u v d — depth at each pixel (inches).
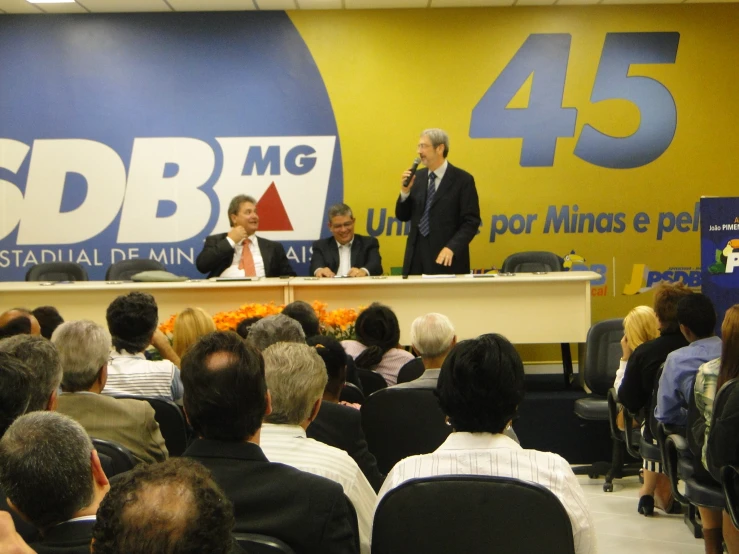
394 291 220.8
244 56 286.7
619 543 142.0
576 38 284.7
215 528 33.3
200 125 287.4
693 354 125.7
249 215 252.7
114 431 94.2
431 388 116.4
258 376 61.4
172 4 276.5
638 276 288.2
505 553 64.1
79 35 285.0
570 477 67.9
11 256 287.9
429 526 64.8
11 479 51.1
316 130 288.7
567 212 287.6
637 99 285.6
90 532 51.3
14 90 285.1
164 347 136.1
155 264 251.9
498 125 286.4
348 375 132.1
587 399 186.2
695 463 114.6
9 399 67.4
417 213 251.0
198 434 62.4
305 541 57.4
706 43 284.2
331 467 72.4
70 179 287.3
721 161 286.5
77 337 96.6
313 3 278.2
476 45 285.4
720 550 123.3
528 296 219.3
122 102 286.4
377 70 287.0
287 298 220.5
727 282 185.2
